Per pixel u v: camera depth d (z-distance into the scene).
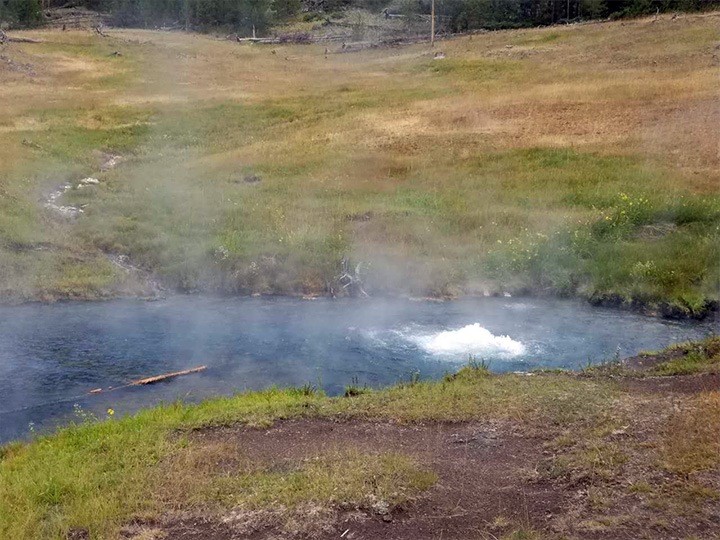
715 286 13.71
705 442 7.11
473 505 6.44
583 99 27.14
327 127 26.89
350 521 6.25
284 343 12.13
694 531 5.81
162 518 6.43
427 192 19.66
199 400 9.99
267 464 7.30
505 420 8.08
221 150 25.31
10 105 29.28
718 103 24.98
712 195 17.75
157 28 59.31
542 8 52.56
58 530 6.31
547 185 19.72
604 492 6.44
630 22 42.50
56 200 19.80
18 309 13.89
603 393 8.75
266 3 60.94
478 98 29.09
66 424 9.27
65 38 45.19
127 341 12.27
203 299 14.65
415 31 53.09
